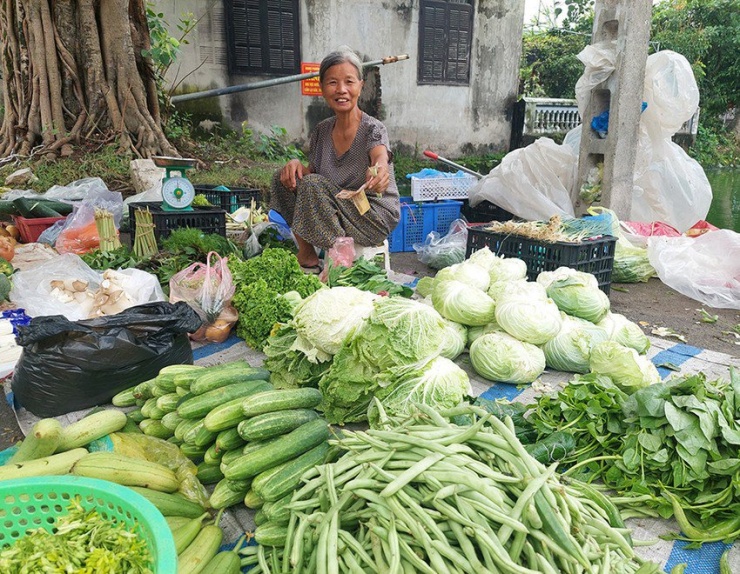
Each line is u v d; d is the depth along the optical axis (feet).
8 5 27.55
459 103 46.37
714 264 16.93
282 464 6.77
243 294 12.03
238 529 6.92
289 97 39.68
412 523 5.12
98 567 4.57
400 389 8.28
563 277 12.80
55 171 25.85
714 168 60.08
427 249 19.81
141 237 16.76
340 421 8.69
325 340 9.39
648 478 7.28
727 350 12.72
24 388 9.07
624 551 5.66
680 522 6.73
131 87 29.53
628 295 17.20
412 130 45.19
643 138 21.67
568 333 10.83
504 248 16.57
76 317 11.59
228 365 8.45
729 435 6.98
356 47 41.37
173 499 6.60
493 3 45.09
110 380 9.18
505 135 49.19
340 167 15.62
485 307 11.46
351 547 5.33
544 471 5.69
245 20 37.32
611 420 7.96
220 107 38.09
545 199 20.88
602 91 20.74
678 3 66.85
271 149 36.91
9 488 5.13
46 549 4.78
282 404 7.36
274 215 20.38
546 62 61.00
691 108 20.67
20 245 18.29
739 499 6.86
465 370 11.28
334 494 5.72
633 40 19.22
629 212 21.16
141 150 29.43
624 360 9.37
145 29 30.86
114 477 6.49
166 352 9.67
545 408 8.58
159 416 8.20
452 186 23.08
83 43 28.55
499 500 5.31
